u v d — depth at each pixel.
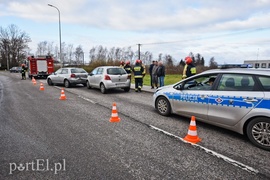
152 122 5.54
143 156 3.52
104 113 6.55
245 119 4.07
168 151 3.73
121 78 11.12
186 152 3.69
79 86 14.65
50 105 7.73
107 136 4.45
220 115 4.54
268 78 3.91
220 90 4.59
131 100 9.02
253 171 3.06
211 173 3.00
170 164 3.26
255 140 3.95
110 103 8.29
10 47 75.44
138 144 4.03
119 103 8.30
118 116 6.17
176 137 4.43
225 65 5.29
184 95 5.43
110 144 4.01
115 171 3.04
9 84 16.33
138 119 5.84
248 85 4.14
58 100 8.84
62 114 6.35
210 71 5.02
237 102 4.18
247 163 3.30
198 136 4.52
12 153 3.59
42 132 4.66
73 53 68.75
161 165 3.22
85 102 8.45
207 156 3.54
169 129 4.96
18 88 13.33
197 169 3.11
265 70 4.12
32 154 3.56
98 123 5.42
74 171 3.03
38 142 4.07
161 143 4.09
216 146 3.97
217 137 4.46
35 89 12.79
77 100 8.91
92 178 2.86
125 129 4.93
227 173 3.01
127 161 3.34
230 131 4.85
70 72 13.65
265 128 3.81
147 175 2.94
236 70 4.48
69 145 3.95
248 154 3.63
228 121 4.39
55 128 4.95
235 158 3.47
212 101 4.68
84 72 14.23
